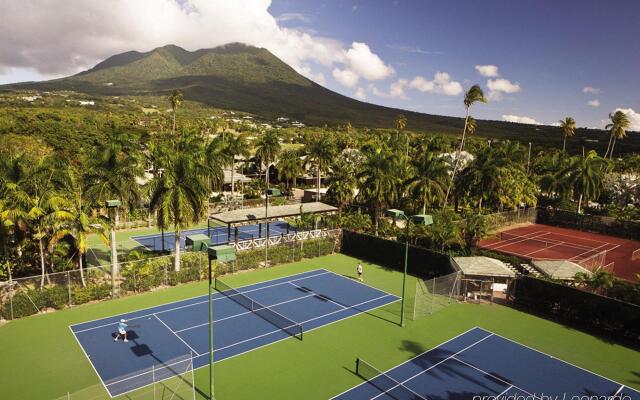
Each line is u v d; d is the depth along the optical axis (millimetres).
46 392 20859
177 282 36500
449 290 34375
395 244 43719
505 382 23125
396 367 24219
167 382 21859
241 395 21078
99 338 26562
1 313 29000
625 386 23125
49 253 35344
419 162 58625
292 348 26016
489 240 56719
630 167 88000
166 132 118438
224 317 30141
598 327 29781
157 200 36781
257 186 87875
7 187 30797
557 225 68875
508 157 72375
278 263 43688
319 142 82000
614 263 46969
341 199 64312
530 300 33375
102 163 39375
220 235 55250
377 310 32312
